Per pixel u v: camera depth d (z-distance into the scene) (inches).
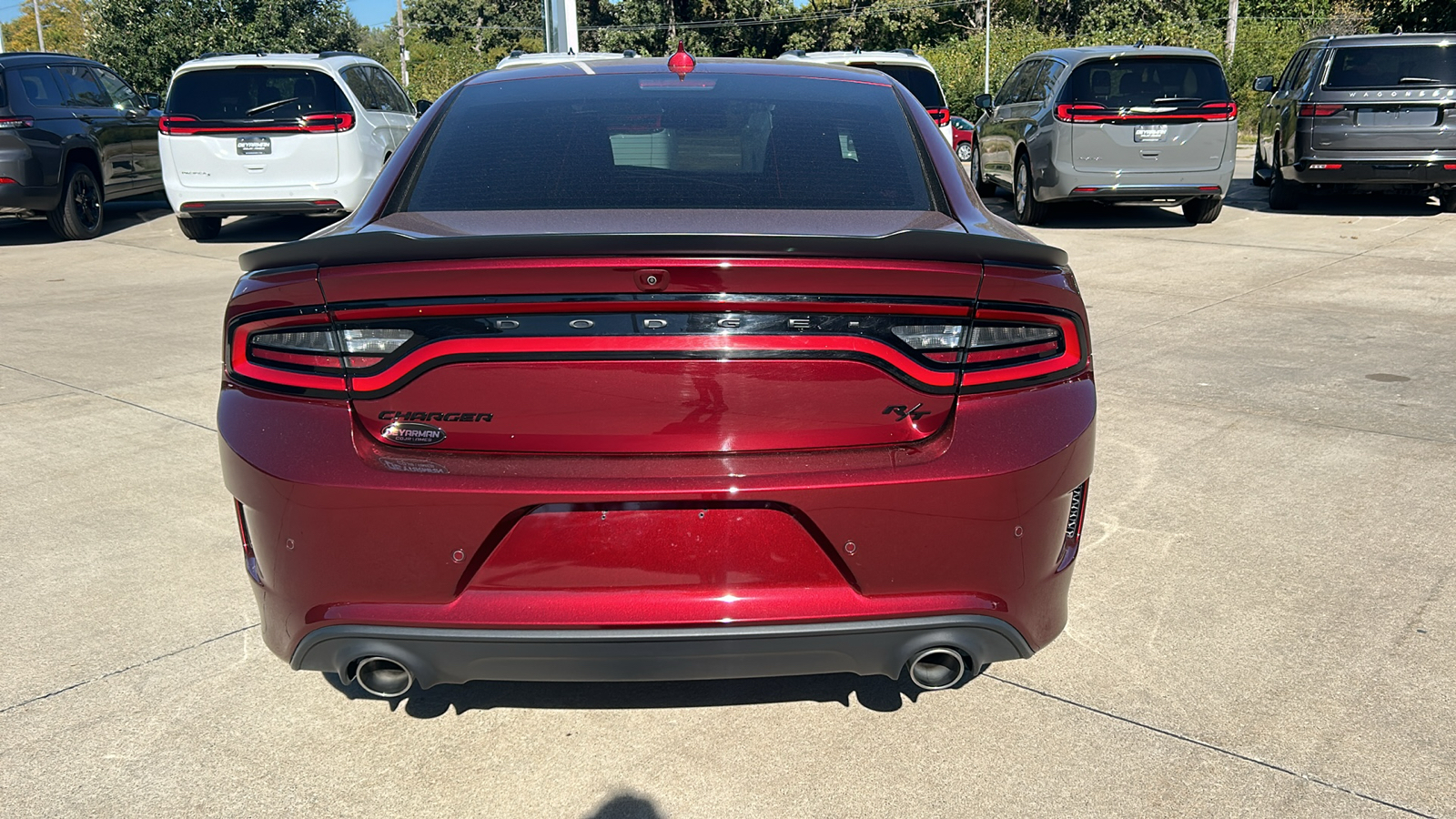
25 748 100.1
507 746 100.3
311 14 1095.6
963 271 81.4
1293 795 92.0
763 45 2148.1
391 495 81.9
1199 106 411.2
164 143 410.0
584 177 103.3
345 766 97.7
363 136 417.4
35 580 134.0
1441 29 677.9
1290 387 208.7
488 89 122.4
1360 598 125.5
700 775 95.9
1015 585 87.2
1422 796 91.6
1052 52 459.2
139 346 255.8
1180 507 152.2
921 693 107.7
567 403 81.7
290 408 84.7
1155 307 285.1
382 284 80.5
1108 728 101.7
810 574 83.9
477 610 83.4
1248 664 112.0
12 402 209.5
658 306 79.9
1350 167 425.1
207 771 97.0
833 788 93.9
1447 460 167.9
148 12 1022.4
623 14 2148.1
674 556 82.9
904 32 2151.8
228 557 140.3
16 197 421.4
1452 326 256.5
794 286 79.9
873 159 108.0
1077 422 87.2
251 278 87.1
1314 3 1803.6
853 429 83.4
